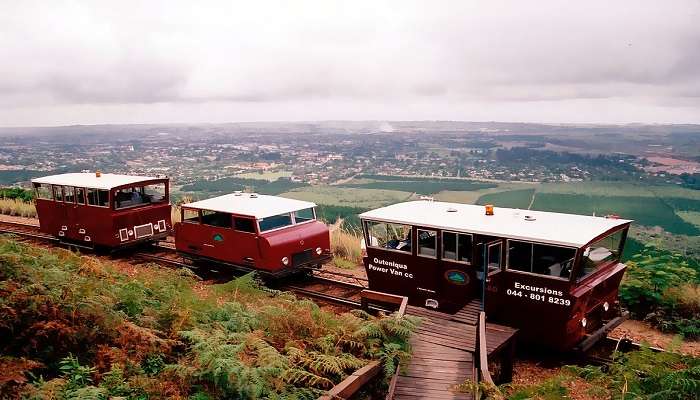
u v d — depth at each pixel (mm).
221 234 15539
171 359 7727
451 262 11570
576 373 8289
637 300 12703
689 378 7117
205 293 11742
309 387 7590
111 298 8531
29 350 6961
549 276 10070
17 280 7867
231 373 6738
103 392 6121
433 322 10430
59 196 19047
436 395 7793
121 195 18172
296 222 15719
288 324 9352
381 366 8484
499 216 11906
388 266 12641
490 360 10422
